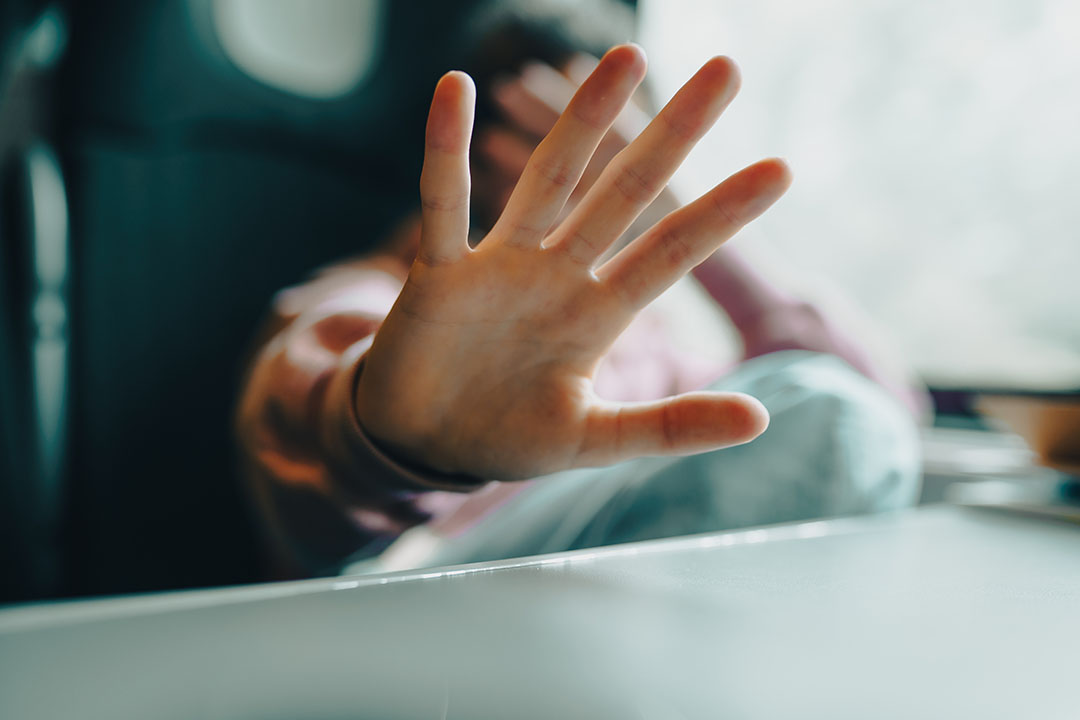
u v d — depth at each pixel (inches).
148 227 30.5
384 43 35.3
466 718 9.1
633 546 14.9
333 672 10.3
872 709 9.8
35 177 28.5
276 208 33.3
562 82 30.9
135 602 11.6
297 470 18.8
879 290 44.4
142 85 30.0
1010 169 38.8
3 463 28.0
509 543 21.4
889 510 21.7
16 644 10.7
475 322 15.3
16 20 27.5
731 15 47.5
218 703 9.2
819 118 45.6
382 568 24.5
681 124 15.1
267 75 32.8
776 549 15.2
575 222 15.4
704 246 15.5
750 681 10.6
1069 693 10.6
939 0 40.5
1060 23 36.5
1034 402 23.8
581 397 15.8
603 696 9.8
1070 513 19.0
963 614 12.4
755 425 15.2
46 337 28.7
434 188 14.4
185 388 31.2
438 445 16.2
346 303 22.6
